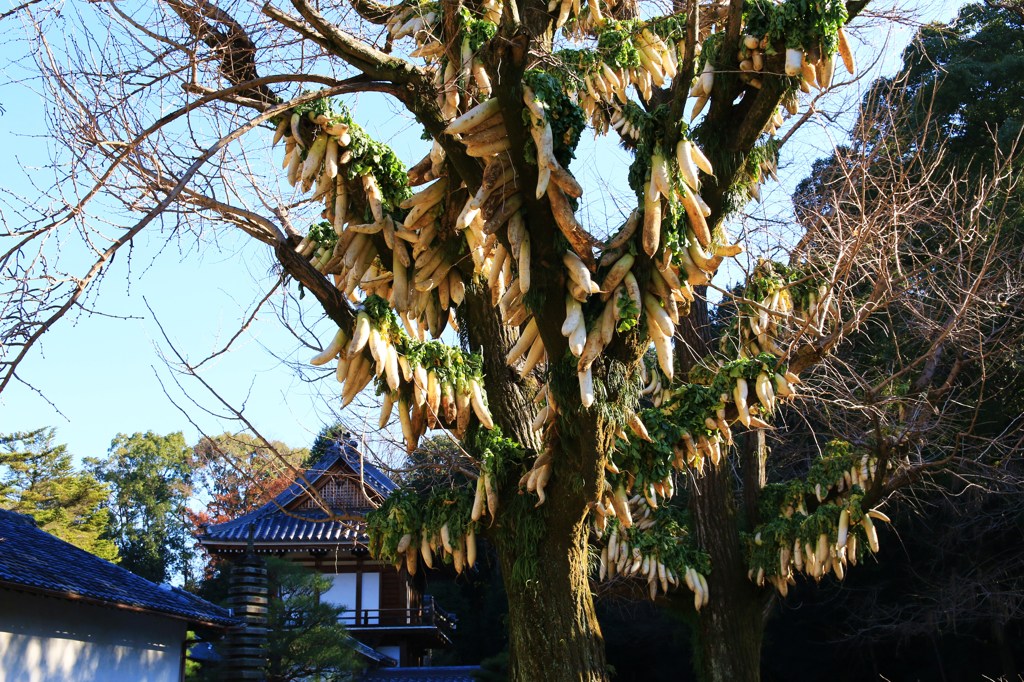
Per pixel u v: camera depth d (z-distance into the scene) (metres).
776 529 8.98
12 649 11.69
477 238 5.36
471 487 6.32
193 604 15.31
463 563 5.92
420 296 5.52
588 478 5.21
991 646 18.75
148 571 35.56
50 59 4.69
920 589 17.56
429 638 25.23
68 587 11.95
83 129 4.75
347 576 23.84
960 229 9.23
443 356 5.62
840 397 9.26
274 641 14.55
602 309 4.77
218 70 5.29
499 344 6.18
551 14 6.69
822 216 7.88
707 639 9.44
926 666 19.73
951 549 16.03
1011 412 14.12
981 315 9.63
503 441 5.84
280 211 5.91
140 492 37.44
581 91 6.76
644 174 4.76
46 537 14.84
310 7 4.94
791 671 20.56
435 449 7.96
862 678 20.06
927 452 12.13
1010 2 15.29
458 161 5.05
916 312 8.81
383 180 5.44
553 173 4.39
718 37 5.48
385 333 5.28
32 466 26.89
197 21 5.22
